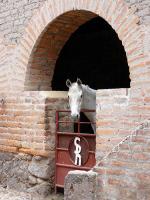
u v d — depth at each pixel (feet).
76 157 21.25
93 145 20.54
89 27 33.65
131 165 15.28
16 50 24.61
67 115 23.29
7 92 24.99
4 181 24.76
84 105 21.88
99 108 19.34
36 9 23.48
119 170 15.57
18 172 23.94
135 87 18.02
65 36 24.23
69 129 23.36
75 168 21.26
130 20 18.48
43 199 21.80
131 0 18.54
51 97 22.68
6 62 25.22
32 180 23.00
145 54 17.76
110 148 18.78
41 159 22.68
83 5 20.81
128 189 15.28
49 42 23.93
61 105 23.16
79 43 35.24
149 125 15.03
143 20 18.01
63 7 21.83
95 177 16.10
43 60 24.35
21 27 24.38
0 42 25.67
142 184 14.92
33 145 23.02
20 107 24.00
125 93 18.34
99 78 36.94
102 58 36.55
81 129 28.35
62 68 35.58
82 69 36.65
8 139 24.72
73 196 16.37
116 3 19.15
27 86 23.98
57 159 22.31
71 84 21.56
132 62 18.29
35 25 23.48
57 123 22.54
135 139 15.30
